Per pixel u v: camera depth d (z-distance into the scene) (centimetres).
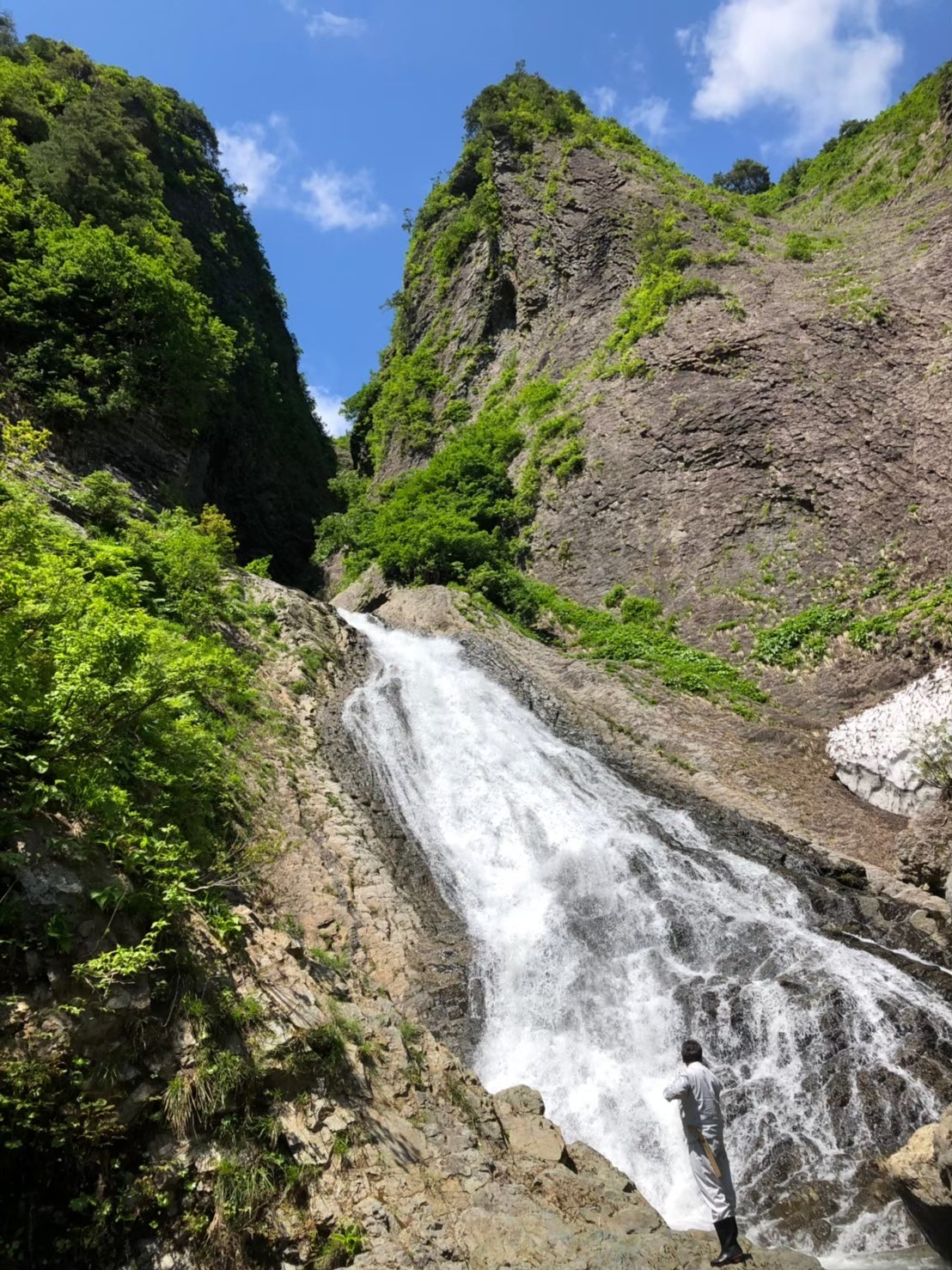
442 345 4422
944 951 1165
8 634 710
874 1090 924
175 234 3158
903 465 2253
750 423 2591
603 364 3197
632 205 3738
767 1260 629
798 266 3177
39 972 597
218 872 893
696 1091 688
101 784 741
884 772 1630
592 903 1236
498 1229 619
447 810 1467
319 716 1591
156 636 912
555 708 1902
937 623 1845
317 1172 635
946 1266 713
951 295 2538
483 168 4597
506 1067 980
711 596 2333
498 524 2975
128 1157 588
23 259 2247
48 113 3133
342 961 957
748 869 1362
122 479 2170
